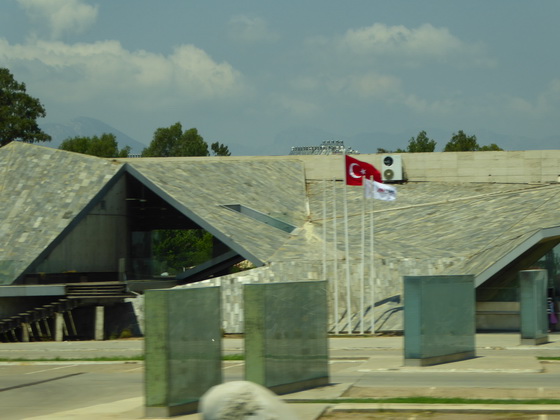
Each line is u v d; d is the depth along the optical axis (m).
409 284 34.91
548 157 83.69
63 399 30.52
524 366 33.75
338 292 60.31
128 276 70.38
